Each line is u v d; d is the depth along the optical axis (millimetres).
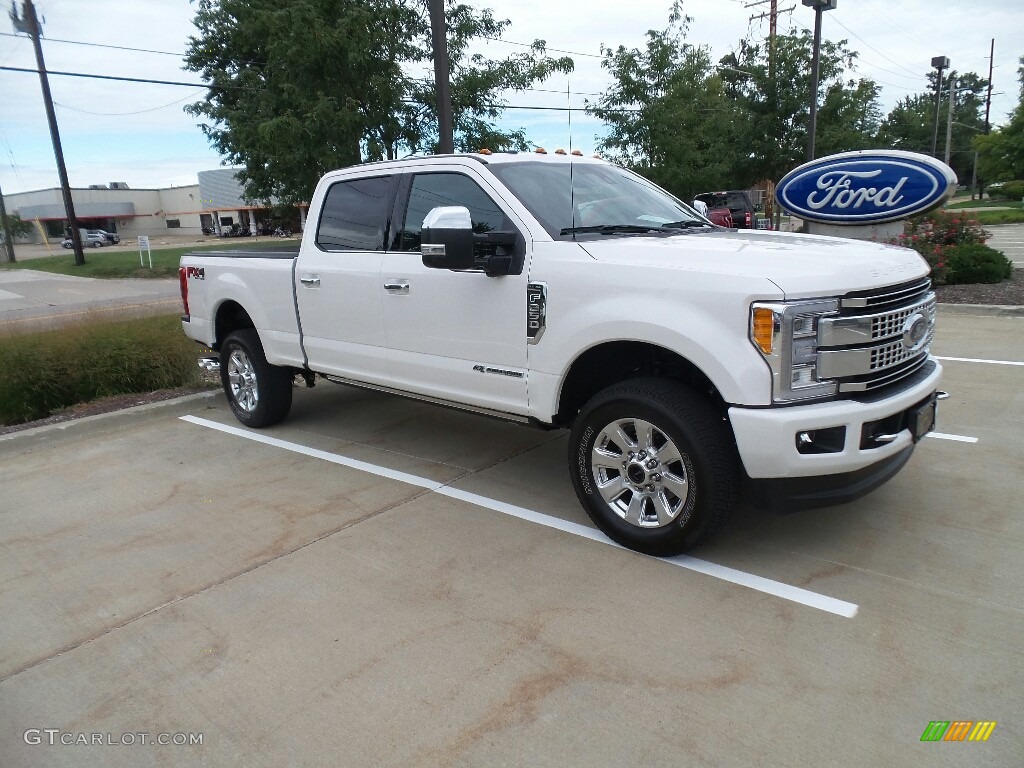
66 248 59812
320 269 5281
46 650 3252
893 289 3480
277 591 3637
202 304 6516
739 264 3387
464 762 2479
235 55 23047
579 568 3730
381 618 3359
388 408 6895
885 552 3729
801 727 2562
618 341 3707
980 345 8078
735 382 3242
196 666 3074
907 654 2926
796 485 3340
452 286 4383
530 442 5770
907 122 61156
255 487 5031
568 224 4148
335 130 13328
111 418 6668
